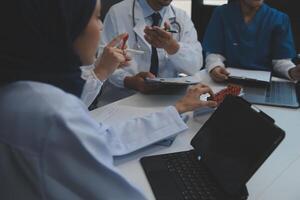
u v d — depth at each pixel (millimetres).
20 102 513
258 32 1767
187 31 1871
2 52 532
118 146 930
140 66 1762
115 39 1411
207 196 755
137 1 1815
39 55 547
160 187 792
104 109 1245
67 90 603
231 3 1872
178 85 1406
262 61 1789
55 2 533
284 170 879
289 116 1209
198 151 916
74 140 502
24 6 511
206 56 1862
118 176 555
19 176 507
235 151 789
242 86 1490
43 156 491
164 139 1000
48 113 495
